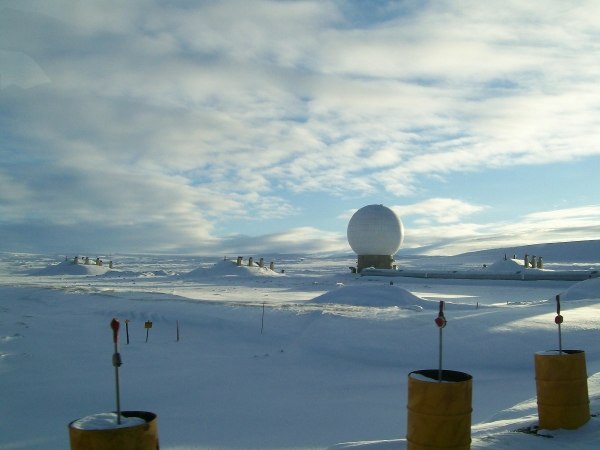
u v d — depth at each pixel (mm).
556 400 7719
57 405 13070
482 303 35312
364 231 71188
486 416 11938
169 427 11156
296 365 17922
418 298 32969
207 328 24484
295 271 92375
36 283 60250
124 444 4754
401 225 72688
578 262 113688
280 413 12266
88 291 41781
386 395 14102
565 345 17734
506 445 6984
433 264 117375
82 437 4758
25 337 22188
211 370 16906
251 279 65688
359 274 67062
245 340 22297
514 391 14273
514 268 65812
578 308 24766
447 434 5727
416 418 5875
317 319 23062
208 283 59406
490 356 17703
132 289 47469
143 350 20016
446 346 18703
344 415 12086
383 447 7332
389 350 18969
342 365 17984
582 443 7152
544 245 151000
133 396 13883
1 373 16250
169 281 63750
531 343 18109
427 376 6277
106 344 21062
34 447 10109
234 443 10039
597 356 16562
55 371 16594
